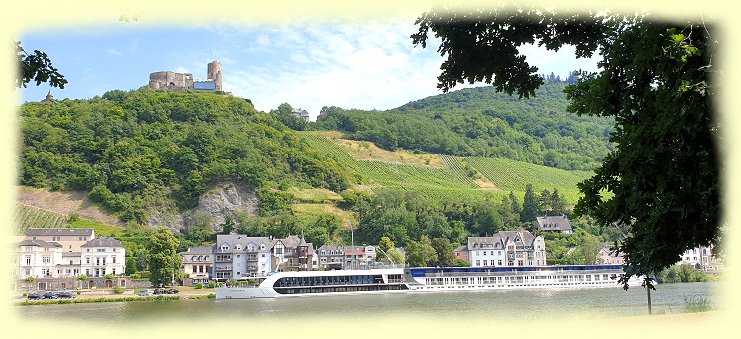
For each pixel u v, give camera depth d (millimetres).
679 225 21516
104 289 126188
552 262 171250
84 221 195625
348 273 116438
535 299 90938
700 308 39375
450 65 24156
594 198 24781
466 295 106938
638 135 22125
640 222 22969
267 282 111000
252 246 159625
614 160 24203
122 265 150625
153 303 97875
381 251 161500
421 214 197000
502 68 24125
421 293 116875
